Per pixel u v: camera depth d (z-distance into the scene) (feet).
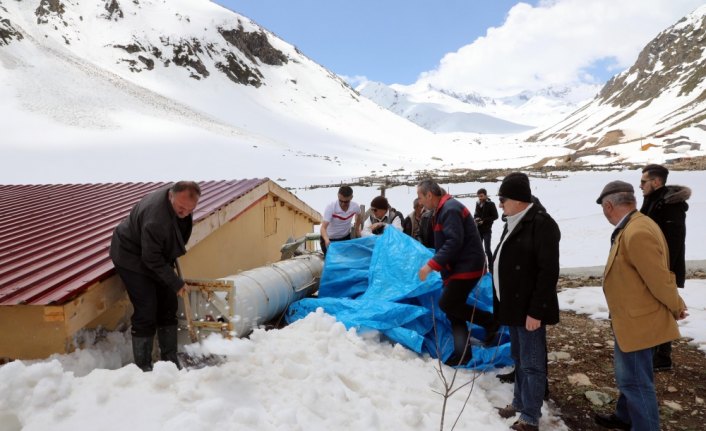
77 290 12.03
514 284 11.28
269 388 10.61
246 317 15.28
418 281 16.48
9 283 12.76
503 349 14.61
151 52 557.33
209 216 19.95
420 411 10.64
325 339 13.84
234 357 11.40
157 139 280.10
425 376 13.35
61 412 8.82
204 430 8.63
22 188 32.35
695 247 35.70
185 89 524.11
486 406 12.44
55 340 11.92
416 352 14.82
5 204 25.61
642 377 10.42
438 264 13.62
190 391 9.59
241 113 505.66
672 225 14.03
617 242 10.67
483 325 15.23
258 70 650.02
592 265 32.58
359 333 15.11
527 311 11.20
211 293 13.10
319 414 10.05
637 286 10.32
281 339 13.41
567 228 50.52
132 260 11.92
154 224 11.34
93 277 12.69
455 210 13.79
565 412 12.87
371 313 15.44
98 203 24.58
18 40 400.67
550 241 10.84
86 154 221.66
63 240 17.31
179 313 13.57
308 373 11.43
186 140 286.46
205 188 26.40
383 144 523.70
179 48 576.61
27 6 526.16
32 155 208.03
